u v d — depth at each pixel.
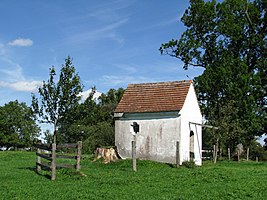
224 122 42.75
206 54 53.50
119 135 35.88
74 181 20.64
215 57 53.00
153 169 28.80
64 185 19.20
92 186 18.98
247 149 54.59
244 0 51.47
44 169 24.58
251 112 47.88
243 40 51.56
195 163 34.69
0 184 19.38
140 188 18.69
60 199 15.71
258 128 48.28
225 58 50.44
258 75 49.66
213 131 42.91
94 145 57.34
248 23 51.66
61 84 38.84
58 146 22.61
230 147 54.75
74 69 39.31
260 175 25.33
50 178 21.78
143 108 35.31
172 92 36.00
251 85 48.97
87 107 39.94
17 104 105.44
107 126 62.47
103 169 27.81
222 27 51.06
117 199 15.87
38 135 105.75
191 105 36.16
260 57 51.59
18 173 24.08
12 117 103.19
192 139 36.66
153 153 34.41
